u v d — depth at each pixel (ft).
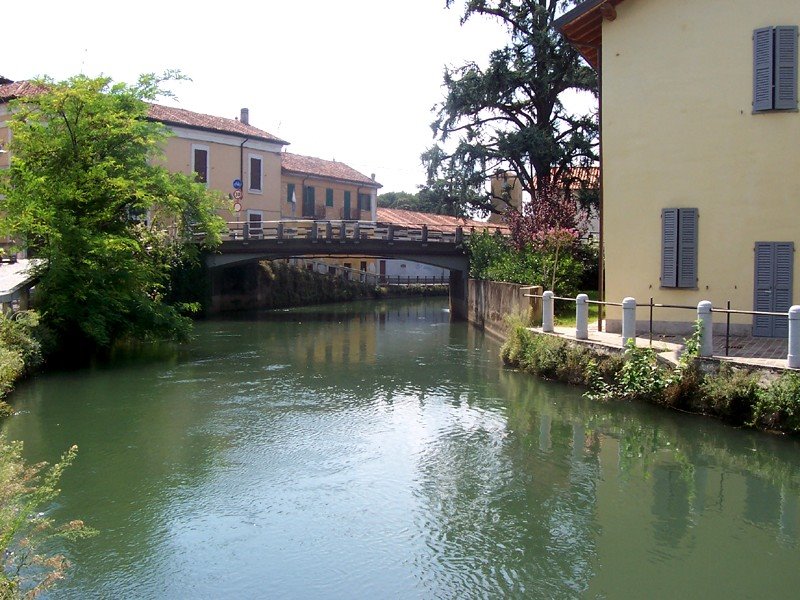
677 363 37.86
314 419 38.99
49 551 22.50
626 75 48.42
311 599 19.62
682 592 19.81
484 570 21.24
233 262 107.76
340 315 118.32
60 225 56.29
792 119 44.88
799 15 44.47
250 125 150.20
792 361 32.65
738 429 33.45
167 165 124.47
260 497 27.17
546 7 97.66
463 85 99.30
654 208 48.03
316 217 165.48
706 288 46.96
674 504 26.20
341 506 26.23
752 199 45.80
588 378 43.68
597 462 31.04
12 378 46.01
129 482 28.84
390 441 34.55
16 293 53.16
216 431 36.47
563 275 73.87
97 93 59.52
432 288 189.06
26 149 58.54
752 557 21.95
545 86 97.35
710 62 46.32
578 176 100.17
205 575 21.04
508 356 55.72
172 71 64.95
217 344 74.02
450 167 102.22
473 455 32.22
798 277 45.06
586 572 21.04
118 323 63.21
